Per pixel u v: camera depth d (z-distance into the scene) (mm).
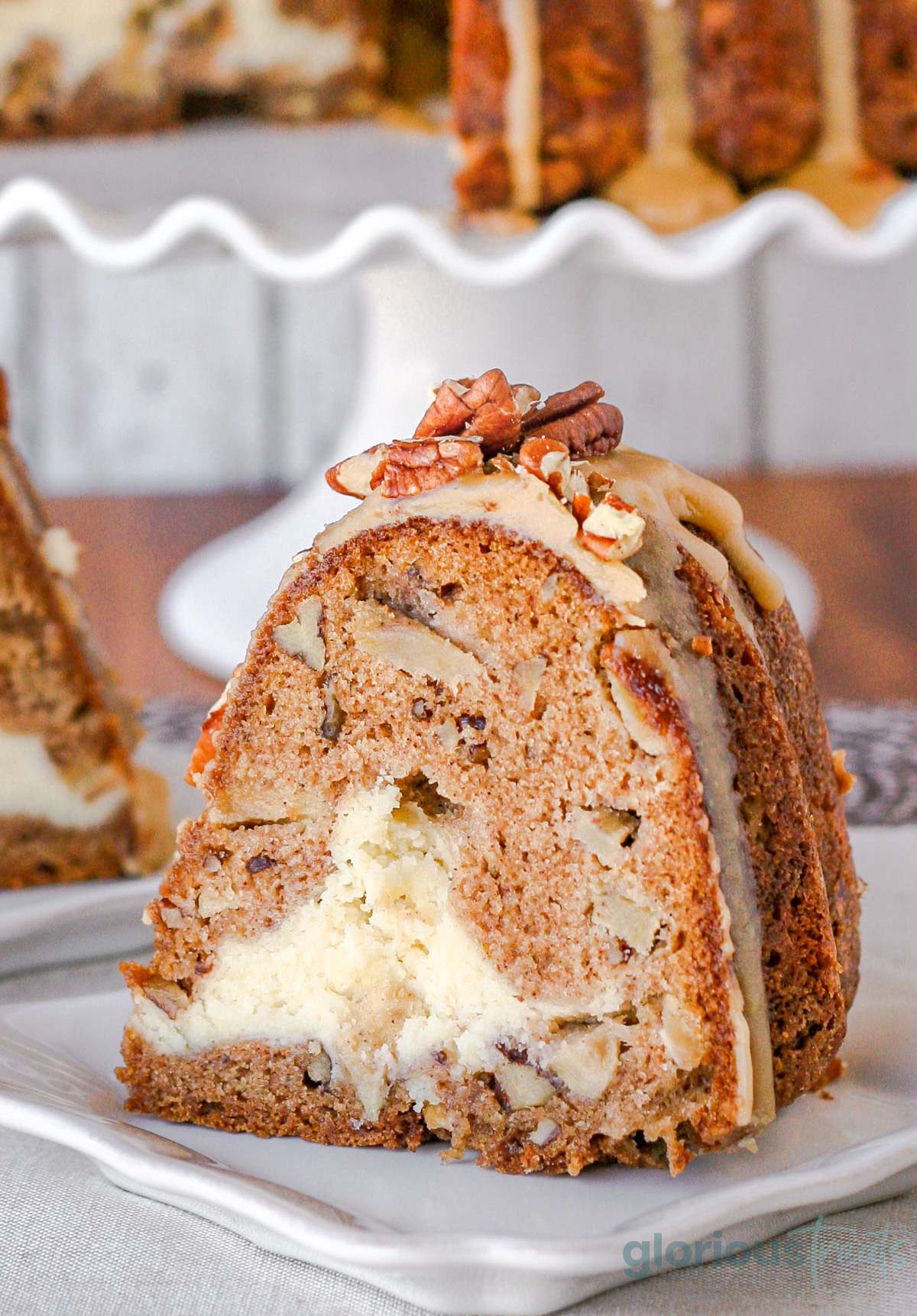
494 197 668
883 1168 440
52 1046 492
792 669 484
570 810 459
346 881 473
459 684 465
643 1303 436
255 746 475
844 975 486
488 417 464
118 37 747
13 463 582
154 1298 440
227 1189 438
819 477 1078
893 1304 435
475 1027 466
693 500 475
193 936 478
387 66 791
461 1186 456
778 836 464
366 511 466
